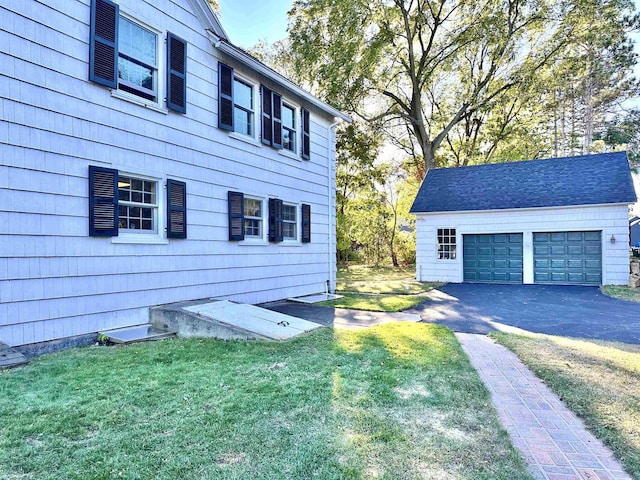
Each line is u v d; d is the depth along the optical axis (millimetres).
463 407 2994
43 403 2969
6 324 4254
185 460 2191
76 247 4949
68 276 4855
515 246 13570
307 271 10461
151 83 6129
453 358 4309
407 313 8023
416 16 18984
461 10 19109
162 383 3441
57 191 4746
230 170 7680
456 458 2262
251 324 5641
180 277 6508
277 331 5465
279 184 9273
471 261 14258
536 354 4520
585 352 4621
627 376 3734
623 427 2703
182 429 2564
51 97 4691
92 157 5141
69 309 4867
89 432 2520
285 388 3326
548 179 14094
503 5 18859
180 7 6570
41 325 4570
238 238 7750
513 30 19734
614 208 12172
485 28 18516
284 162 9484
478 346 5129
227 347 4742
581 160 14367
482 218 13945
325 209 11422
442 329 5859
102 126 5277
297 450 2312
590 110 21781
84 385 3381
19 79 4391
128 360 4184
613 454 2379
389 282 14578
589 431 2676
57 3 4758
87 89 5098
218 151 7375
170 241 6332
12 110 4332
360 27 17797
